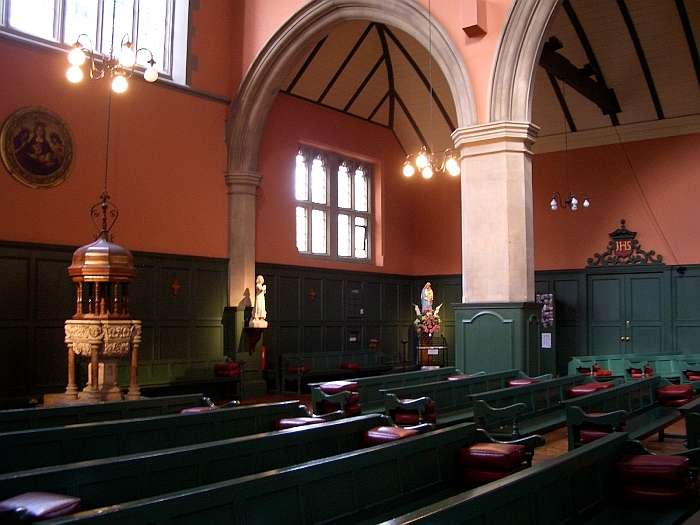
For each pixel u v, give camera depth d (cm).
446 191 2064
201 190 1541
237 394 1539
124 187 1402
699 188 1728
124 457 484
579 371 1536
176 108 1501
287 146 1739
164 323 1452
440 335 2038
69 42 1345
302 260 1766
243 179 1586
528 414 980
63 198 1309
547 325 1820
